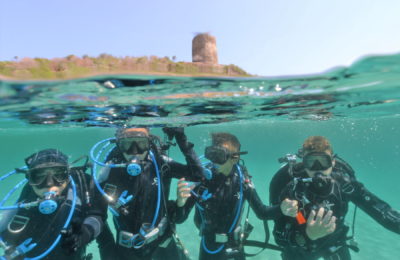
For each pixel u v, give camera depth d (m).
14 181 9.06
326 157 1.17
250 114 2.67
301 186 1.25
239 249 1.31
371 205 1.18
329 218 0.99
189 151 1.43
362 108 2.73
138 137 1.26
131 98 1.49
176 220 1.31
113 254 1.24
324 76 1.25
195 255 2.36
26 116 1.93
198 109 2.00
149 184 1.24
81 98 1.41
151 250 1.21
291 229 1.19
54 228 1.08
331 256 1.30
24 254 0.98
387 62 1.04
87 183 1.26
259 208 1.32
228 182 1.38
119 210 1.15
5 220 1.06
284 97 1.76
